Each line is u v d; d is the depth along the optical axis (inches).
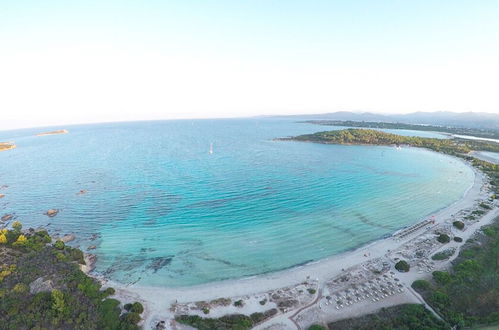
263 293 2180.1
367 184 4940.9
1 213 3821.4
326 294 2170.3
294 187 4677.7
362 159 7165.4
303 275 2406.5
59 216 3659.0
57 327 1706.4
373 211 3754.9
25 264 2219.5
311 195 4318.4
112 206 3927.2
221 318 1911.9
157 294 2164.1
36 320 1704.0
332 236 3078.2
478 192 4512.8
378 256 2674.7
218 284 2298.2
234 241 2970.0
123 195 4343.0
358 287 2233.0
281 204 3941.9
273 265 2564.0
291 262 2608.3
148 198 4192.9
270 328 1846.7
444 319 1860.2
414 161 7022.6
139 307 1958.7
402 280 2309.3
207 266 2546.8
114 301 1993.1
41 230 3161.9
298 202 4025.6
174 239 3014.3
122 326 1761.8
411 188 4749.0
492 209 3695.9
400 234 3068.4
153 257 2689.5
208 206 3863.2
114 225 3361.2
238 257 2684.5
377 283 2272.4
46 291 1924.2
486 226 3171.8
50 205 4047.7
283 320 1915.6
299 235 3097.9
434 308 1971.0
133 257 2689.5
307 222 3403.1
